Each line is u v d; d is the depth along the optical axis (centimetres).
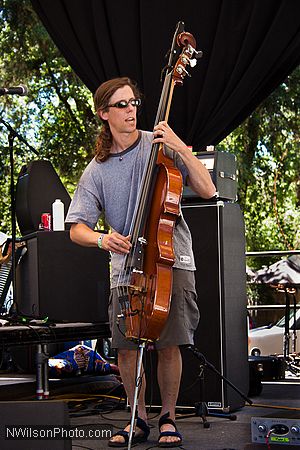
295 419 319
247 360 483
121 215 373
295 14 601
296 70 997
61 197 535
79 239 371
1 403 283
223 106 623
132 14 641
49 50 1003
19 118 1009
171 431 366
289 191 1031
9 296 562
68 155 1023
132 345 373
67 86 1017
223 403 451
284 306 674
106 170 374
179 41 368
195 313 379
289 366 649
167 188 347
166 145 355
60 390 542
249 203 1039
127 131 366
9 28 994
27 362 575
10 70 1000
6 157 991
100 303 503
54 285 495
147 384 466
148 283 344
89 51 653
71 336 473
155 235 347
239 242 477
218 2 622
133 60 642
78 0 654
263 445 322
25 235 531
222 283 456
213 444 371
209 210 460
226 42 621
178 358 374
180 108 632
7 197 984
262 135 1021
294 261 655
